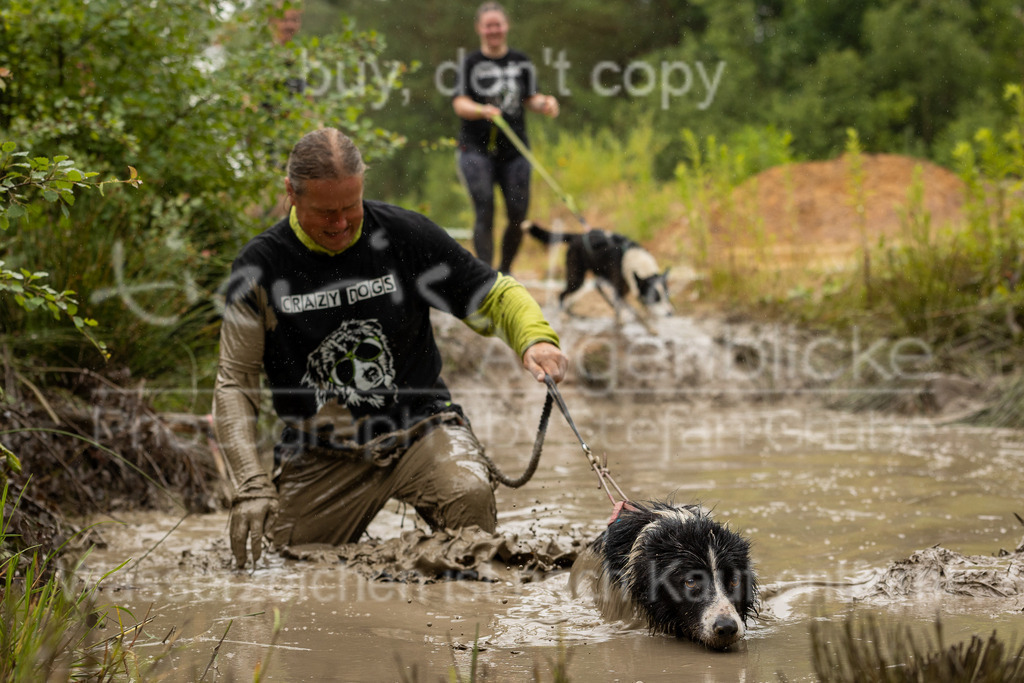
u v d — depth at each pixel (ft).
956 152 33.24
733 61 84.53
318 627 12.42
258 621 12.68
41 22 21.53
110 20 22.24
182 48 23.34
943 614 12.32
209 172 23.77
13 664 9.71
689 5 93.61
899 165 54.70
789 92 82.79
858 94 77.61
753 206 48.39
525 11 93.61
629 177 69.87
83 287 20.48
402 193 87.61
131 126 22.98
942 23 77.25
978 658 9.44
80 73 22.94
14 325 20.08
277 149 24.13
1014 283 30.22
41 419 18.85
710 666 10.94
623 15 93.04
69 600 11.53
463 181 33.50
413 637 12.05
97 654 11.09
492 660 11.25
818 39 83.56
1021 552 14.39
